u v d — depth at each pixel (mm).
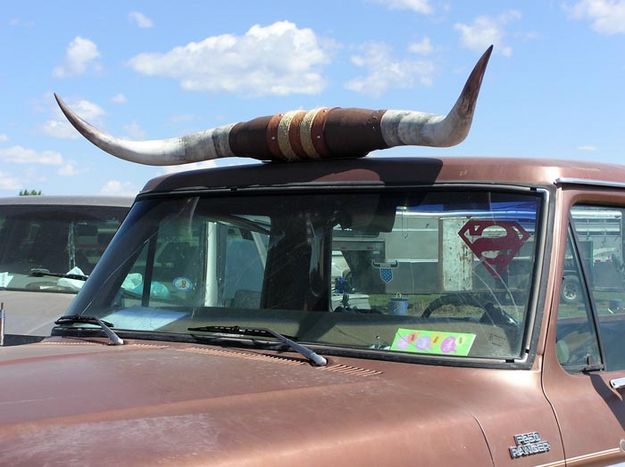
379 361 2650
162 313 3209
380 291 2900
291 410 2107
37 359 2660
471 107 2650
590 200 2959
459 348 2615
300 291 3027
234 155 3439
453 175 2924
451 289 2793
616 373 2902
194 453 1791
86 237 6742
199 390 2229
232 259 3219
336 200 3078
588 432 2521
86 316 3256
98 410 2021
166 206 3475
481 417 2303
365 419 2115
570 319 2791
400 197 2963
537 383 2520
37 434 1855
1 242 6891
